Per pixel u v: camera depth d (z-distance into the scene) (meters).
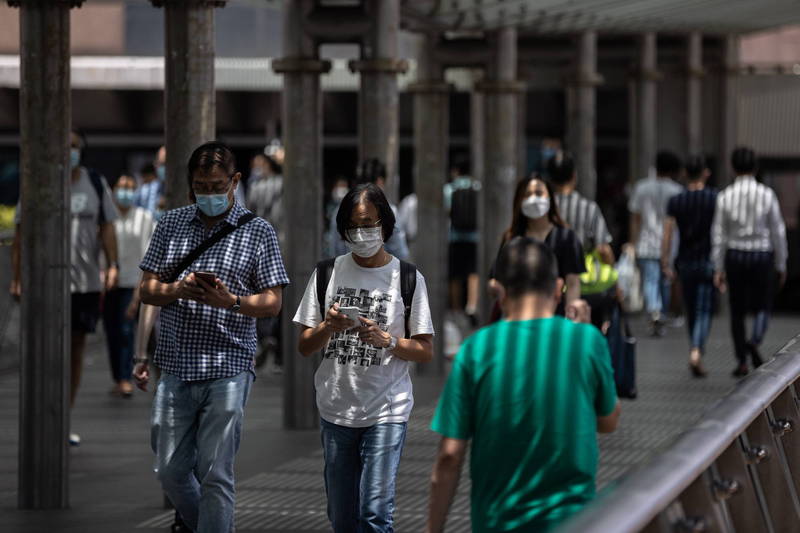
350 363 14.39
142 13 54.75
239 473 21.83
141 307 16.83
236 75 54.50
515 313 10.34
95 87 55.06
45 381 19.06
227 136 60.50
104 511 18.98
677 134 60.06
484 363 10.13
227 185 14.71
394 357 14.41
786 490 11.62
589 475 10.03
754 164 32.94
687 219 33.97
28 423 19.09
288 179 26.38
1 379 35.31
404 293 14.51
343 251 28.03
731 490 9.41
